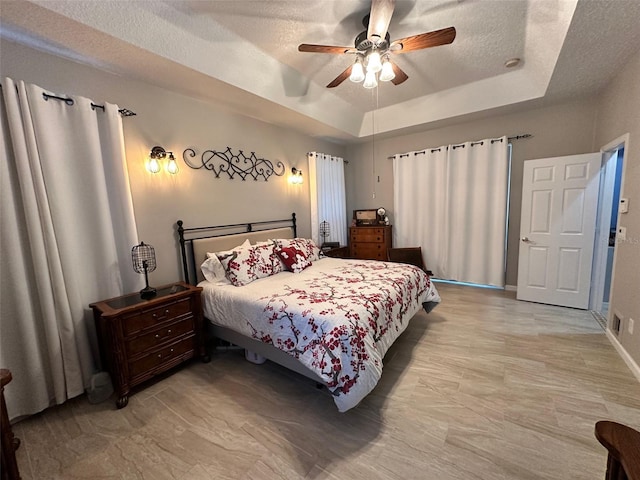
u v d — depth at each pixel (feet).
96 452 5.15
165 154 8.57
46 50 6.33
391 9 5.57
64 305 6.30
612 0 5.45
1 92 5.65
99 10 5.55
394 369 7.44
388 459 4.82
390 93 12.10
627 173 7.84
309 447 5.13
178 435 5.50
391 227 16.84
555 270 11.47
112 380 6.63
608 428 2.53
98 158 6.93
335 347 5.52
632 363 6.97
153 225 8.50
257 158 11.82
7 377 3.93
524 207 11.96
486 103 11.70
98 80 7.21
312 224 14.99
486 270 13.88
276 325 6.67
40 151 5.98
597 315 10.44
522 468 4.54
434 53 9.00
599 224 10.65
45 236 6.06
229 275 8.75
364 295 7.17
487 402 6.07
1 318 5.72
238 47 7.96
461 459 4.75
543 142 12.05
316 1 6.52
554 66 8.27
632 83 7.61
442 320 10.41
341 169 16.85
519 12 7.00
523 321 10.09
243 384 7.14
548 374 6.93
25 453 5.16
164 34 6.55
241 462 4.86
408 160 15.72
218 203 10.35
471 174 13.83
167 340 7.27
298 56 8.86
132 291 7.79
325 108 12.21
